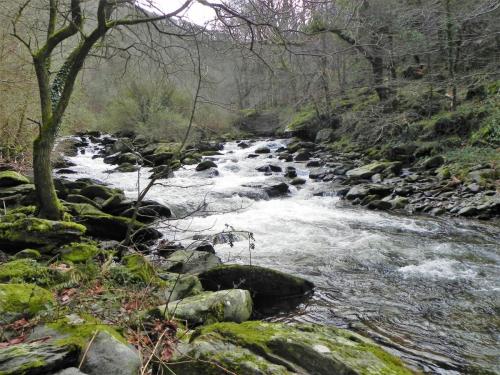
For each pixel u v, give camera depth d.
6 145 13.76
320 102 23.98
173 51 7.95
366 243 8.44
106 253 5.66
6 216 6.47
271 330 3.53
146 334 3.54
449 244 8.29
